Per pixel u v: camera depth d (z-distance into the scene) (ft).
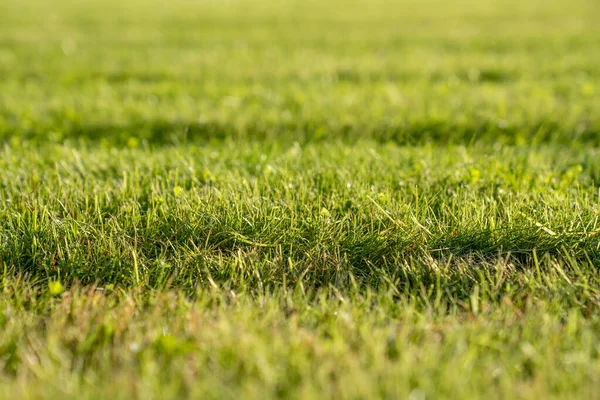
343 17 59.00
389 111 22.58
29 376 7.86
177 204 12.23
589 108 22.57
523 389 7.37
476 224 11.62
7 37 44.47
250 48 39.73
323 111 22.54
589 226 11.46
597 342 8.46
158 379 7.59
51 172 14.71
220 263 10.75
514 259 11.00
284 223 11.75
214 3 74.59
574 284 9.89
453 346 8.26
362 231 11.60
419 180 14.20
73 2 74.69
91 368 7.97
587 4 70.28
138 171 14.79
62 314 9.27
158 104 24.27
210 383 7.40
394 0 78.69
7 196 13.34
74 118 21.59
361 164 15.20
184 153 16.55
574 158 16.69
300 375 7.64
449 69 31.50
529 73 30.30
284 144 19.21
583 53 36.17
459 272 10.42
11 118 21.80
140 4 72.79
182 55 36.68
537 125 20.54
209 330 8.54
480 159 15.61
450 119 21.06
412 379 7.51
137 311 9.37
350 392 7.26
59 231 11.39
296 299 9.78
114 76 30.48
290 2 76.02
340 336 8.43
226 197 12.60
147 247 11.35
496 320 9.05
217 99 25.30
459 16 59.72
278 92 26.18
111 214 12.41
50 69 31.94
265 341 8.36
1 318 9.14
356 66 32.42
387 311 9.36
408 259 11.06
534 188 13.57
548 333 8.59
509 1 76.13
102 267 10.68
